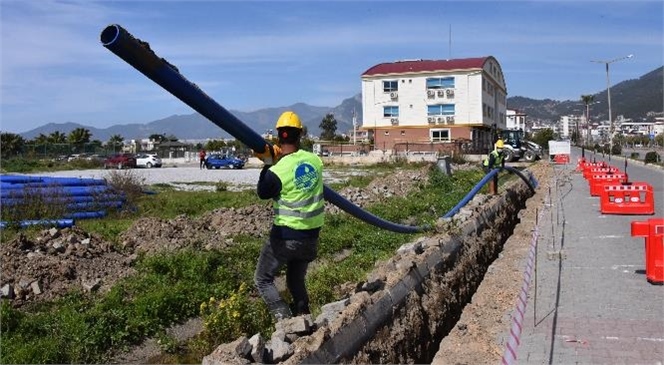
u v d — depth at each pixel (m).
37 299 8.67
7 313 7.55
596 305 8.26
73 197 17.52
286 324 5.36
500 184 23.95
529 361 6.36
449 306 8.32
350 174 39.09
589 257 11.38
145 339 7.56
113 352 7.16
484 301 8.76
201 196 23.22
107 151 68.19
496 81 71.69
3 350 6.80
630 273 10.02
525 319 7.75
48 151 63.19
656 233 9.38
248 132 5.61
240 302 6.94
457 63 63.00
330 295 8.30
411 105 63.12
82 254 10.30
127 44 4.35
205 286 9.10
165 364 6.79
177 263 10.12
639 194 17.55
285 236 5.87
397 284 7.00
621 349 6.64
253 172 46.03
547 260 11.20
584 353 6.54
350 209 7.65
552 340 6.96
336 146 64.12
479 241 11.55
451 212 13.35
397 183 25.38
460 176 29.77
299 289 6.32
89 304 8.41
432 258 8.60
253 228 14.32
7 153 59.31
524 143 56.28
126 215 18.25
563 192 24.55
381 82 63.75
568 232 14.41
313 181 5.90
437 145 57.66
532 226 15.70
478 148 61.88
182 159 72.25
